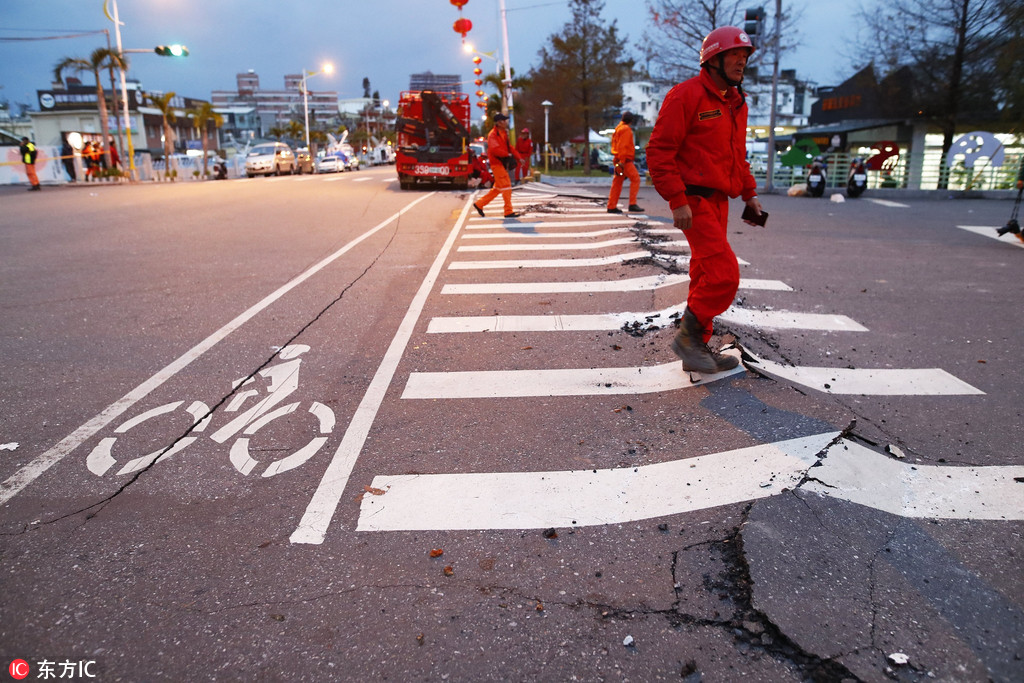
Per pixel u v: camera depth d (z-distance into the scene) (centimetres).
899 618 232
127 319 607
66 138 3409
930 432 368
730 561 261
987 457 339
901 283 732
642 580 254
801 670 211
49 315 622
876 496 302
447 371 477
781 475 315
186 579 260
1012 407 403
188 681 212
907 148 2828
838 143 3072
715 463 332
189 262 860
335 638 229
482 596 248
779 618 231
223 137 8231
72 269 821
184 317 612
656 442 360
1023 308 629
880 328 567
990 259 880
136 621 238
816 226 1238
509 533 286
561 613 239
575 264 807
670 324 560
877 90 2741
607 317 594
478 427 388
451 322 590
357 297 679
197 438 379
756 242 1023
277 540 284
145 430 388
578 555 270
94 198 1781
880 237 1090
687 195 394
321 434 383
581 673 213
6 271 812
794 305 635
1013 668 211
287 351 521
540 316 603
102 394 440
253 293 698
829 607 236
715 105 384
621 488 317
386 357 507
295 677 213
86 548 279
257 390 446
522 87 4156
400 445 368
